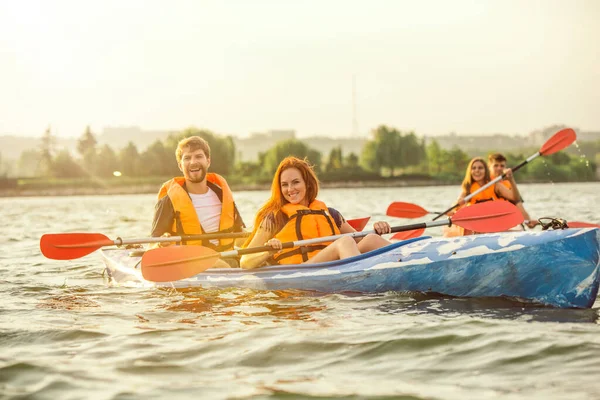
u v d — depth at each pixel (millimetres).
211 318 4523
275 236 5637
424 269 4977
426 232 10523
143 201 39938
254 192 60750
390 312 4520
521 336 3791
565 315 4332
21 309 4957
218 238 5965
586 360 3357
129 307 4996
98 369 3426
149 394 3057
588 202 20312
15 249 9570
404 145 92562
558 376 3158
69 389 3135
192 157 6207
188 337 4016
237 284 5559
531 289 4668
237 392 3066
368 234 5625
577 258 4523
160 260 5441
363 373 3307
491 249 4805
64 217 20016
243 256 5629
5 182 73875
